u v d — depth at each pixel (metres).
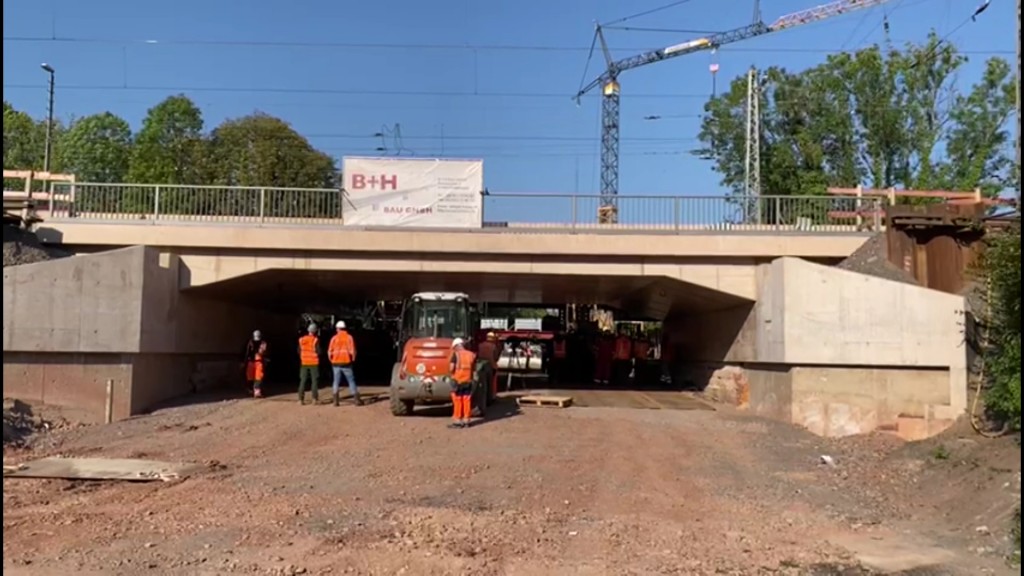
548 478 13.48
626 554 8.99
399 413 20.72
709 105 56.66
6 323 19.48
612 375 36.34
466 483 12.90
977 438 15.20
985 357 16.66
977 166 48.62
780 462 15.62
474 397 20.78
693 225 24.94
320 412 21.28
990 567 8.73
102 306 20.03
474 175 25.09
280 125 58.16
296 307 38.22
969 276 19.05
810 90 52.66
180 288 23.97
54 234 23.75
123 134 70.69
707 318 29.97
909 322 19.00
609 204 29.28
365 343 35.84
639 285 27.86
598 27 57.81
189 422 19.17
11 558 8.23
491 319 50.19
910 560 9.00
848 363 19.42
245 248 24.38
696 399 27.16
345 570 8.09
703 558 8.91
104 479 12.47
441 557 8.61
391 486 12.55
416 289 31.73
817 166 52.12
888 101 50.91
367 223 24.84
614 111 76.56
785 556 9.07
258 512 10.54
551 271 25.12
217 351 28.05
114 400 20.09
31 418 18.27
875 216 24.88
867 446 17.44
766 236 24.39
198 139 59.44
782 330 20.25
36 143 69.56
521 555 8.80
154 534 9.31
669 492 12.67
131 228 24.00
